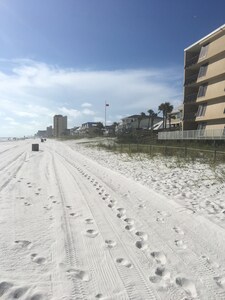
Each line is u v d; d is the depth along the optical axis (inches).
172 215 272.2
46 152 1321.4
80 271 162.1
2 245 194.4
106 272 161.8
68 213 277.1
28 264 167.5
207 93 1534.2
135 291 143.2
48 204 311.0
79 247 195.6
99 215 272.4
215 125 1499.8
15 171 596.4
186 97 1729.8
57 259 175.6
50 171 599.5
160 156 916.6
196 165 659.4
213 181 454.0
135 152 1114.7
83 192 376.8
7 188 399.9
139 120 3863.2
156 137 2001.7
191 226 241.0
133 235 221.1
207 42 1552.7
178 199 334.3
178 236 220.2
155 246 201.2
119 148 1373.0
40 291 138.9
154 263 175.0
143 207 303.9
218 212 280.2
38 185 426.9
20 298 132.5
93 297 136.5
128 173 567.2
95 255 183.8
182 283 153.6
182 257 184.1
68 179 487.2
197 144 1245.7
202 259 181.2
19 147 1830.7
